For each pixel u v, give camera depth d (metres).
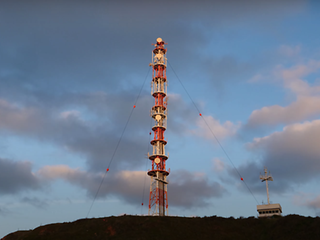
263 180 112.38
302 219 92.81
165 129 132.00
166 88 138.62
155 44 147.62
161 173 124.06
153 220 97.62
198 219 100.00
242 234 92.81
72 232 92.44
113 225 94.69
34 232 94.94
